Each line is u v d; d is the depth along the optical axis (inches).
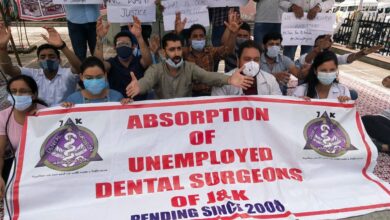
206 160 131.1
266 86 155.5
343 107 140.6
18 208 115.1
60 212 114.5
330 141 136.6
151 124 130.3
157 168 127.6
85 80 132.1
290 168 133.4
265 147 134.9
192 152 131.2
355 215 117.9
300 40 202.1
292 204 121.0
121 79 171.0
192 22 198.8
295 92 161.6
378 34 397.7
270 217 114.9
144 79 147.0
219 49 183.9
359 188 130.6
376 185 132.1
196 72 152.0
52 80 169.5
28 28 580.7
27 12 262.5
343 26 455.5
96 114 126.9
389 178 148.9
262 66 193.6
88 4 197.9
